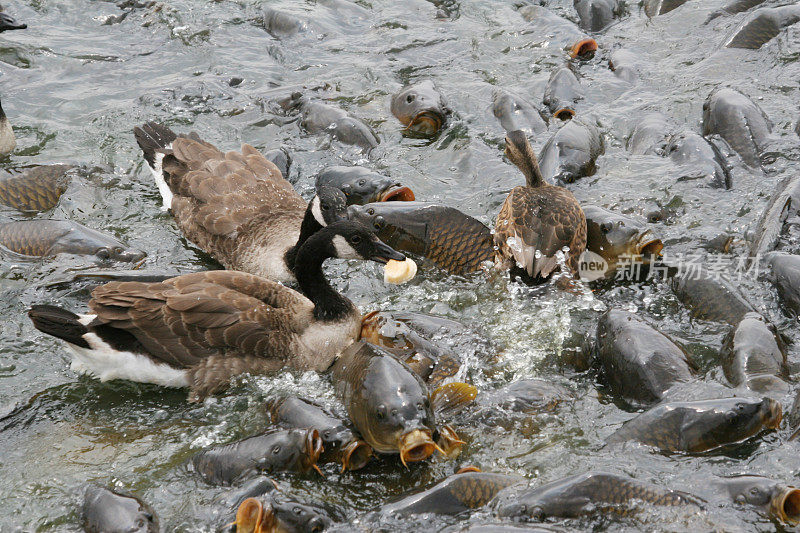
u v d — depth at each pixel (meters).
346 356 11.08
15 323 12.66
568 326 12.27
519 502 8.79
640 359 10.69
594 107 17.52
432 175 16.00
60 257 13.60
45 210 15.16
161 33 20.44
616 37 20.09
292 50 19.95
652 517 8.77
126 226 14.85
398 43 20.11
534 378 11.17
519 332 12.23
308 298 12.36
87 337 11.35
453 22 21.00
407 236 13.82
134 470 10.14
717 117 16.08
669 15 20.61
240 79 18.77
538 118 16.98
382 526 8.94
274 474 9.70
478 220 13.94
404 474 9.86
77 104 17.92
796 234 13.46
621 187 15.16
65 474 10.13
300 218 14.05
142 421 11.05
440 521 8.95
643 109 17.38
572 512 8.76
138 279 12.79
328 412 10.27
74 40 20.09
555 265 12.54
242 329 11.45
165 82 18.66
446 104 17.52
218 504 9.20
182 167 14.77
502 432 10.37
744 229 14.05
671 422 9.82
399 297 13.32
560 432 10.36
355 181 14.71
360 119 16.92
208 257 14.28
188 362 11.38
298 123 17.39
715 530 8.63
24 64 19.17
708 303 12.20
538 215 12.94
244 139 16.95
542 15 20.48
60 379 11.78
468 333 12.03
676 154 15.58
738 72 18.20
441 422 10.37
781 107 16.88
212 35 20.39
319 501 9.26
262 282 12.12
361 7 21.48
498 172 15.91
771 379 10.45
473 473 9.17
